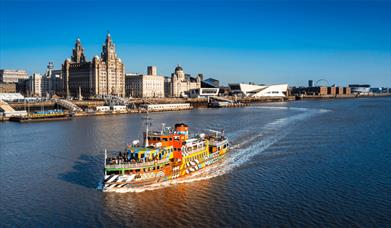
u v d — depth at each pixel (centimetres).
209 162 8094
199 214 5262
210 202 5728
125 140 11475
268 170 7612
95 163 8212
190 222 5003
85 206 5584
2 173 7456
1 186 6581
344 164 8100
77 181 6850
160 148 6894
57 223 5000
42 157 8931
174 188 6412
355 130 13738
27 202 5769
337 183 6669
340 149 9812
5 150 9894
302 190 6281
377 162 8262
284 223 4953
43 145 10650
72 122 17875
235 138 11800
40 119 18738
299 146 10275
